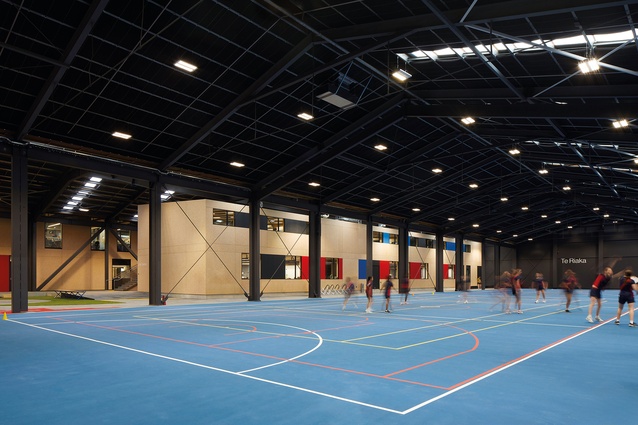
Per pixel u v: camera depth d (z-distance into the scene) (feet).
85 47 59.52
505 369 32.71
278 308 91.76
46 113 71.31
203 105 75.82
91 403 23.89
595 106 67.00
